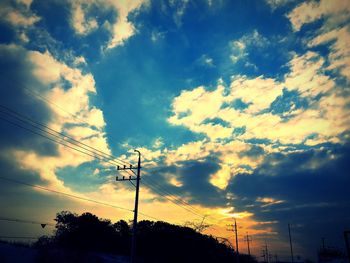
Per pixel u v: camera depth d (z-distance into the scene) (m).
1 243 29.27
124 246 56.47
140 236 59.94
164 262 56.53
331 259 71.38
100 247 50.41
